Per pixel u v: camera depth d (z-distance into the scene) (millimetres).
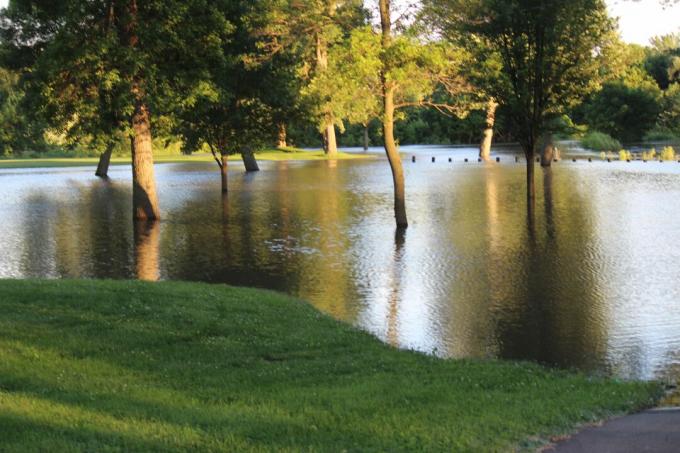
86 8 24125
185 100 25312
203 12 25422
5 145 72812
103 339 9594
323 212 29031
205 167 62312
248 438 6074
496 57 27953
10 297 11570
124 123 26484
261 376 8273
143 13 25125
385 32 23062
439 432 6242
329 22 25766
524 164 57094
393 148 24344
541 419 6656
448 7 23703
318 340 10109
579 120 93312
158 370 8430
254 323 10891
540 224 24281
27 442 5910
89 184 45875
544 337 11539
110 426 6340
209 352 9281
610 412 7047
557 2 25719
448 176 45906
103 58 24297
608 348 10898
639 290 14656
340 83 23250
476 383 8031
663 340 11250
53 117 26391
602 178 41562
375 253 19578
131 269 18000
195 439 6031
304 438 6070
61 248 21281
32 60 26984
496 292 14727
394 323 12508
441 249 19922
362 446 5910
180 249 20891
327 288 15461
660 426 6574
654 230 22500
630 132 87188
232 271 17547
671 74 97250
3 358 8516
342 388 7746
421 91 25766
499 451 5895
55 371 8164
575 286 15125
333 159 71375
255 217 27859
